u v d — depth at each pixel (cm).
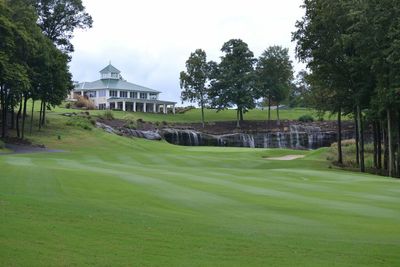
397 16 3322
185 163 3903
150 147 6194
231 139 8531
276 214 1375
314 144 8650
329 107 4284
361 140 3950
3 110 5359
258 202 1608
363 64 3625
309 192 1950
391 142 3700
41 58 5450
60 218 1080
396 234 1125
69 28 7088
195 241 952
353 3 3462
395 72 3300
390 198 1809
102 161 3553
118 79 11844
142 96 11944
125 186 1844
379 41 3422
